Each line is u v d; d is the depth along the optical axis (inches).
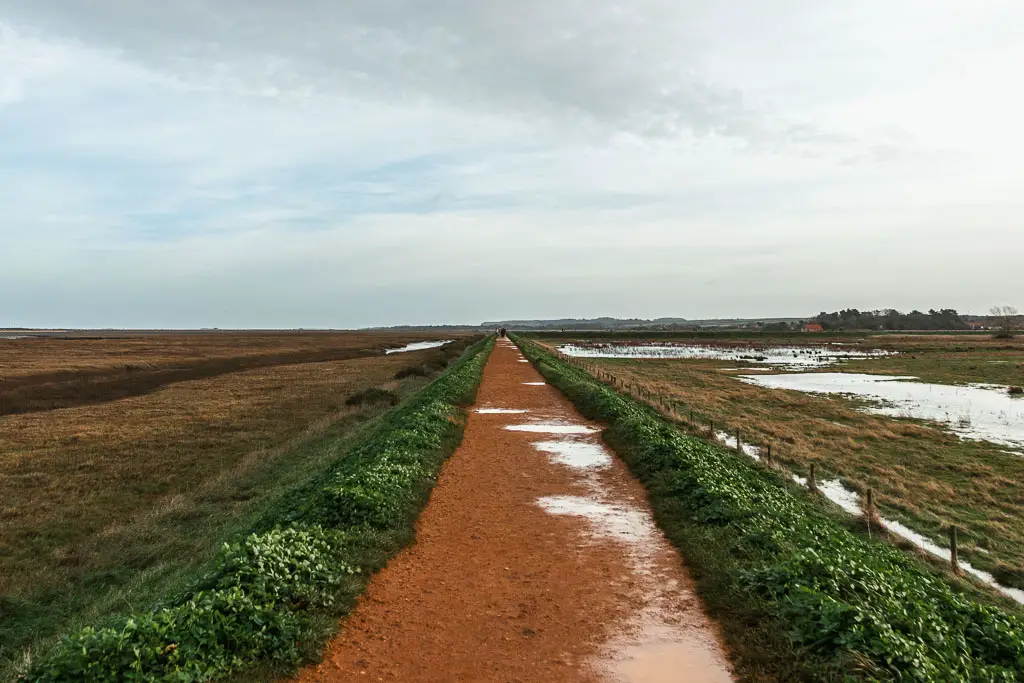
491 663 278.4
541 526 485.7
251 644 272.7
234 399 1750.7
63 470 940.0
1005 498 854.5
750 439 1172.5
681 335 7741.1
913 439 1248.8
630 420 881.5
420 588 366.0
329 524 454.6
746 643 290.0
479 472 663.1
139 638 257.8
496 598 351.3
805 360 3690.9
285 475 856.3
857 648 259.3
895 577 364.5
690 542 431.5
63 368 2534.5
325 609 322.7
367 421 1246.9
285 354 3978.8
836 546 438.0
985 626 319.9
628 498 567.5
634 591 360.5
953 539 556.4
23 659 358.6
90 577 539.8
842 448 1153.4
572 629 312.5
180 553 590.6
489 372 1943.9
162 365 2910.9
